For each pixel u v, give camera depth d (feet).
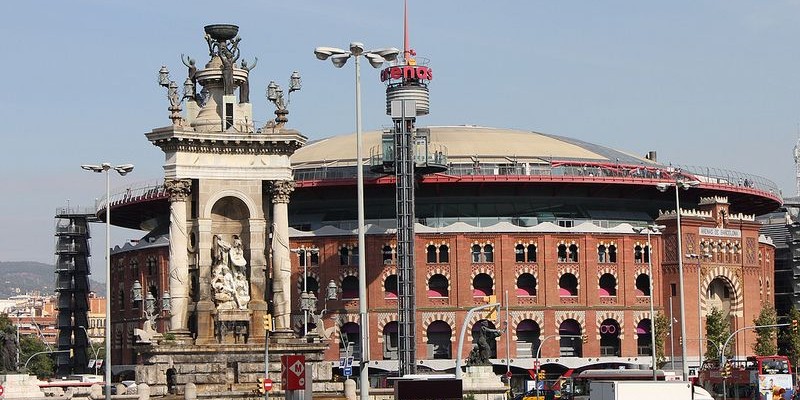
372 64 254.68
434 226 639.35
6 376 384.88
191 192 361.71
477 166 649.61
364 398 242.17
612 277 648.79
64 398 367.66
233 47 367.86
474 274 630.74
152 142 357.41
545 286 633.61
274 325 359.66
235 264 358.43
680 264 389.39
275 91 365.61
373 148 643.04
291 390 255.50
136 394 343.26
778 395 435.12
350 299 627.87
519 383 630.33
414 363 576.61
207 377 347.97
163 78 358.43
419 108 597.11
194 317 358.02
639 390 290.35
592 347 636.89
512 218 645.51
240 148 361.51
